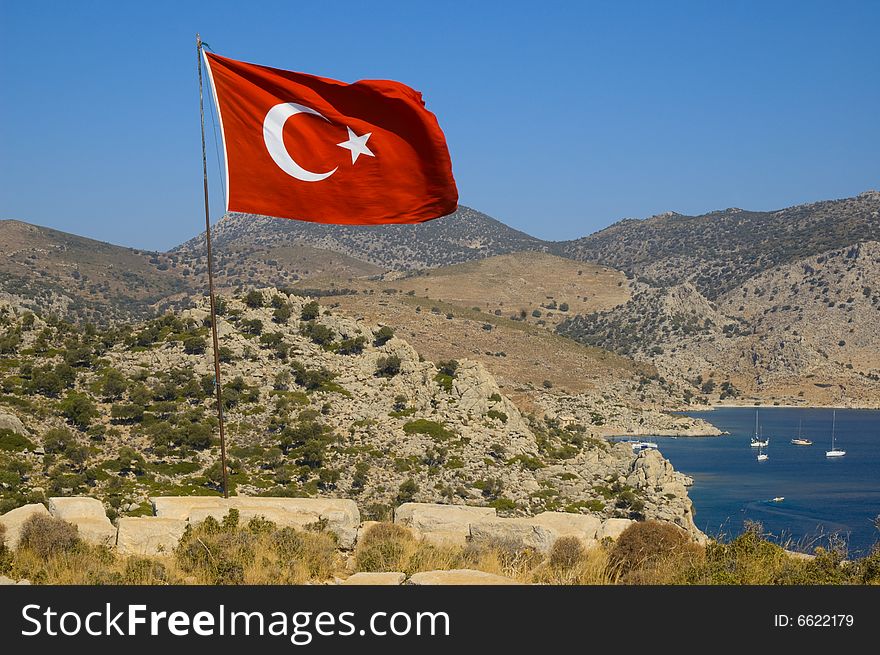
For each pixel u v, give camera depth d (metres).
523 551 16.38
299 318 98.19
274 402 79.88
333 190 15.59
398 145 15.61
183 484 63.38
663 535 15.62
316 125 15.53
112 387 77.44
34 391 75.44
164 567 13.72
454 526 17.83
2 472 58.03
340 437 75.75
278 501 17.06
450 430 81.25
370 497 66.94
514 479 74.94
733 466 149.25
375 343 95.50
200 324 92.44
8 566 13.55
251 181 15.50
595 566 15.09
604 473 82.00
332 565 15.07
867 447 180.00
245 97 15.40
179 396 78.88
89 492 58.97
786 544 15.82
